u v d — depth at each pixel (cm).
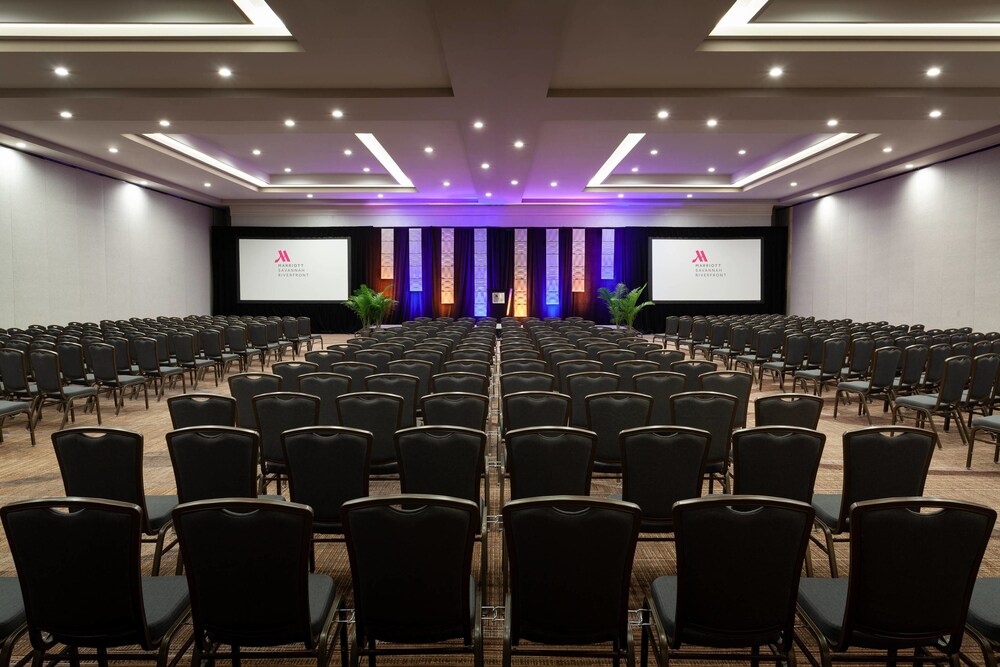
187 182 1555
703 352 1232
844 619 205
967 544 194
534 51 651
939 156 1221
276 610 208
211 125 970
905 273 1387
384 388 497
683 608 207
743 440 309
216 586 205
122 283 1462
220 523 199
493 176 1416
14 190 1140
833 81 784
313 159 1489
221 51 688
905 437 297
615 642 219
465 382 504
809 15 643
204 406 386
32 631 210
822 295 1723
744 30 675
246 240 1891
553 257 1959
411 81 792
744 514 198
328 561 359
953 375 612
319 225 1945
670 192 1744
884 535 195
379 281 1941
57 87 798
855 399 900
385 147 1198
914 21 656
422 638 216
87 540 200
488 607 292
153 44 683
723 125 977
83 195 1328
